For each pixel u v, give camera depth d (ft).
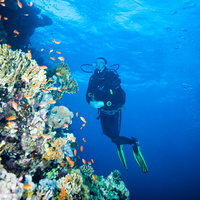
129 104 187.62
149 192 96.02
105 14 49.39
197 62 73.15
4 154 8.52
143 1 42.55
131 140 20.07
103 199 13.69
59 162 11.60
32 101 11.31
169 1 41.88
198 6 42.65
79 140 183.73
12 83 10.66
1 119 8.96
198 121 214.48
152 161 208.44
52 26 58.65
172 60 73.97
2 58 10.48
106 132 20.33
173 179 131.34
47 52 74.49
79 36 62.69
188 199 87.45
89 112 273.75
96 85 19.47
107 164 145.48
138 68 85.25
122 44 63.93
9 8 25.95
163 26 51.85
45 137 9.68
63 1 46.19
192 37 55.67
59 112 15.28
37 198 8.07
